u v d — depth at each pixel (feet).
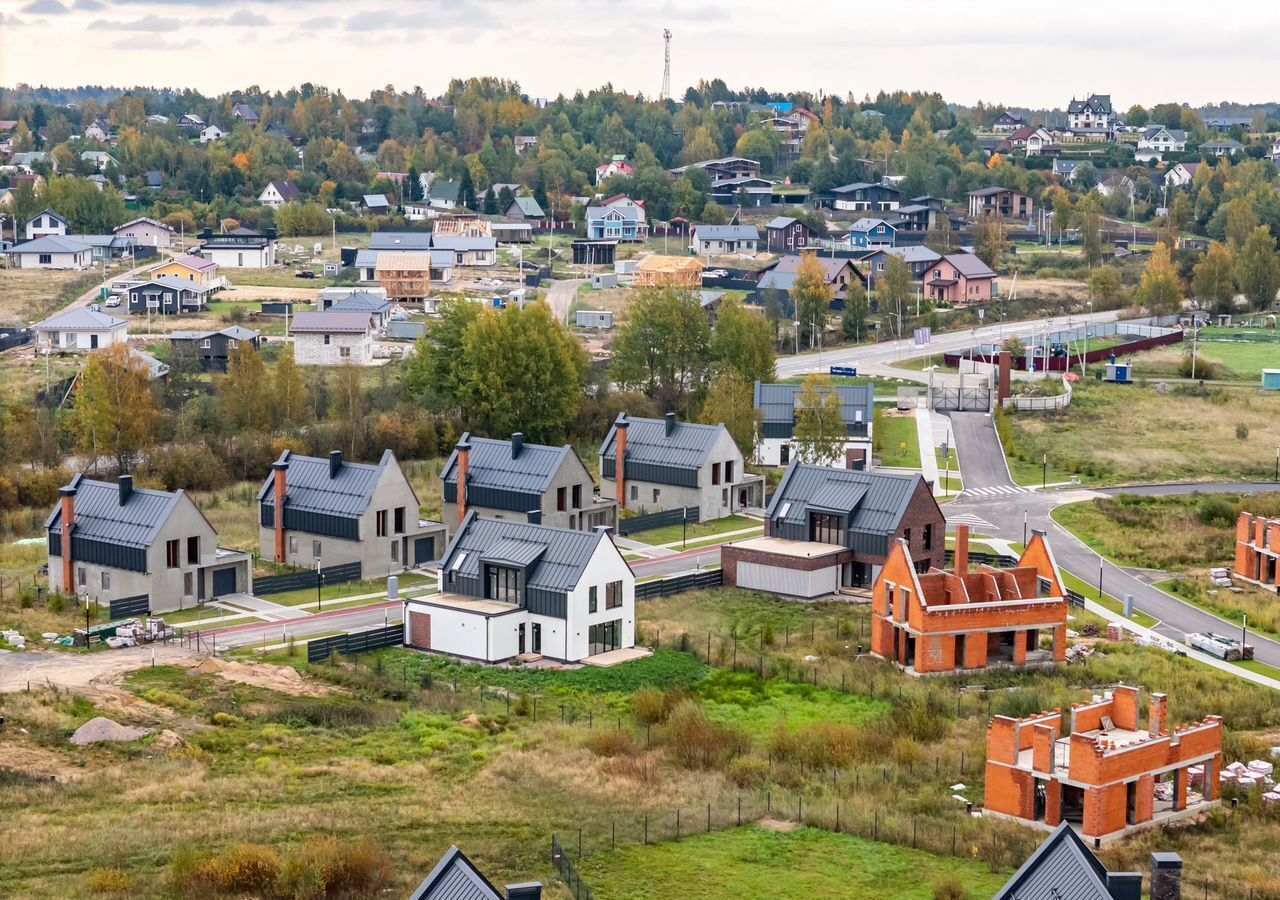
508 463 431.43
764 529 430.61
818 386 519.60
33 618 353.10
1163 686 328.29
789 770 277.03
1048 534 453.99
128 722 285.43
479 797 257.96
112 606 354.95
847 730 291.58
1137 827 254.27
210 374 645.51
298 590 385.91
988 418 596.29
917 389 640.99
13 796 247.70
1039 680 331.77
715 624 366.43
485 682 324.60
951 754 287.28
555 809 253.85
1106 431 587.27
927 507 393.91
